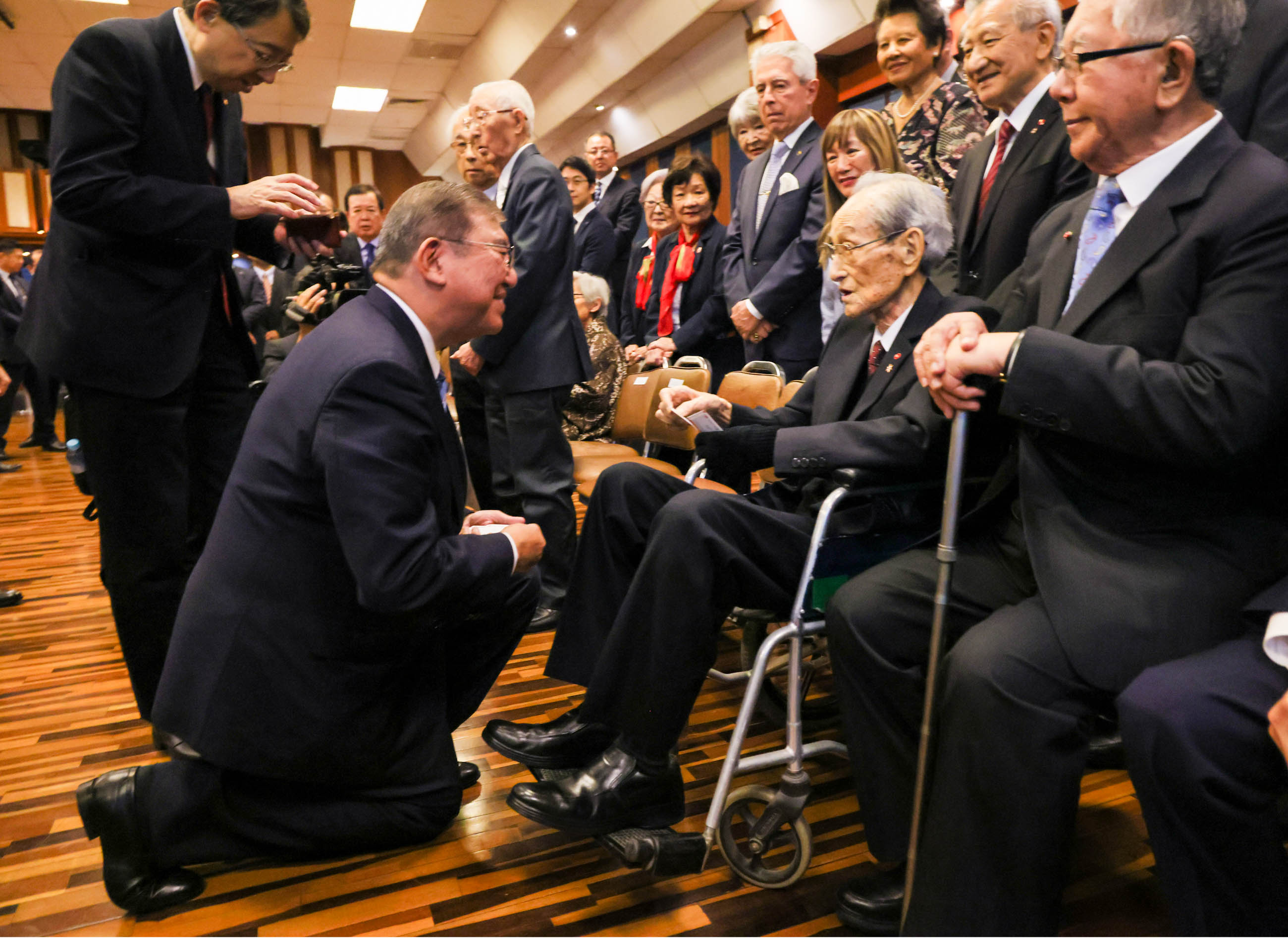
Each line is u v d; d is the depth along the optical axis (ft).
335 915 5.17
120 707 8.44
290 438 5.02
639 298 16.19
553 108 40.22
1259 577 4.27
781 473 5.85
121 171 6.18
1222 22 4.26
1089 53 4.45
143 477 6.82
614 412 12.19
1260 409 3.98
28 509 17.94
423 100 45.62
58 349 6.41
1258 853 3.70
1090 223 5.01
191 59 6.51
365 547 4.80
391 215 5.44
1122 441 4.24
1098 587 4.28
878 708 4.99
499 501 10.92
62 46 35.45
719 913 5.08
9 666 9.54
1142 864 5.41
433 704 5.73
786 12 24.91
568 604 6.35
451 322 5.50
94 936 5.05
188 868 5.69
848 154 8.97
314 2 31.32
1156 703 3.74
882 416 6.10
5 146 47.14
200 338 6.87
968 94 9.67
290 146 54.75
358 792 5.46
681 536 5.31
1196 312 4.39
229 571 5.15
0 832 6.24
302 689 5.12
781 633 5.16
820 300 10.76
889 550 5.98
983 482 5.91
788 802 5.18
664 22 28.76
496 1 33.22
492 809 6.30
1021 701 4.10
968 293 8.11
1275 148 5.74
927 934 4.16
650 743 5.31
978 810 4.15
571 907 5.17
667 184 13.80
